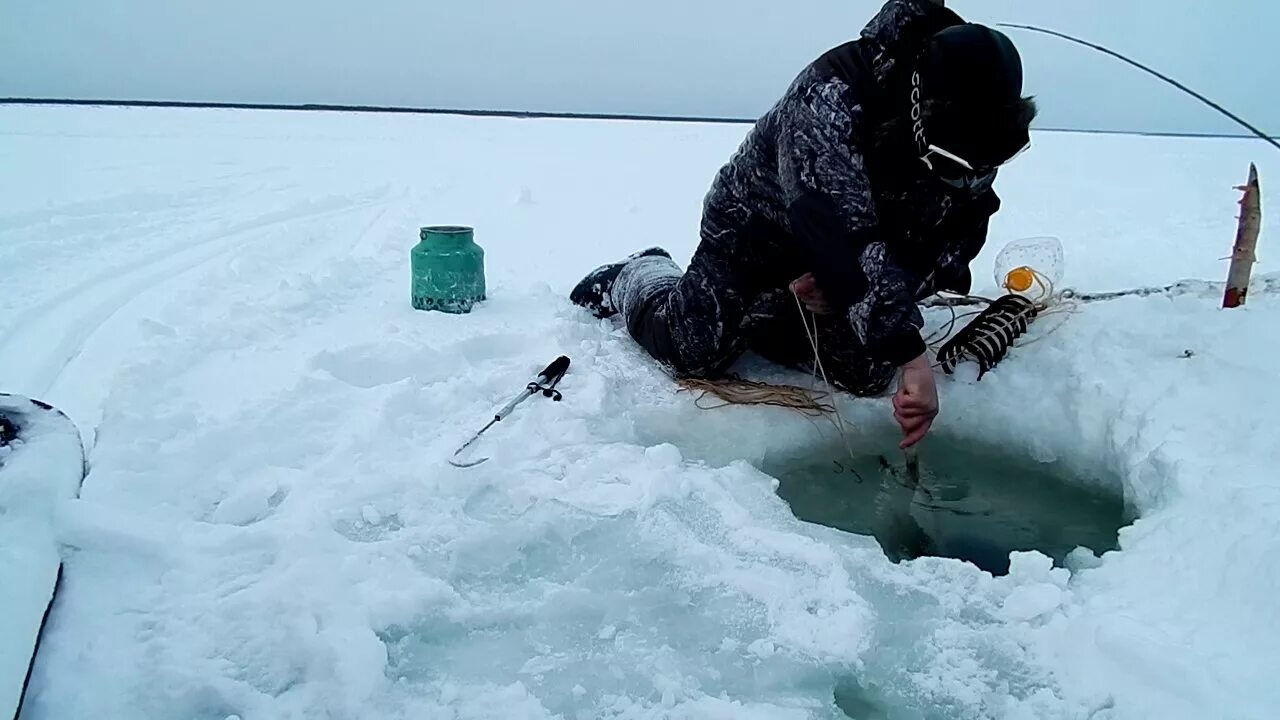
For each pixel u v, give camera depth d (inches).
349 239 189.3
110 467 65.7
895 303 73.0
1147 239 176.9
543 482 70.6
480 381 88.4
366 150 450.3
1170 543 59.4
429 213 229.0
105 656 48.3
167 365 86.5
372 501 66.1
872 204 77.2
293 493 65.7
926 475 84.4
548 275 146.4
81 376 94.7
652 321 97.0
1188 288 107.7
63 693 45.8
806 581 59.8
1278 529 54.9
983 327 95.3
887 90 76.4
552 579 60.2
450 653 52.7
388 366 91.6
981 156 71.2
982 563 69.2
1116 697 48.1
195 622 51.4
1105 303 101.8
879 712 50.3
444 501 67.0
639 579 59.9
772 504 71.6
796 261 89.4
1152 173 352.5
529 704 48.1
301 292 117.0
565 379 90.3
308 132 588.1
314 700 47.1
